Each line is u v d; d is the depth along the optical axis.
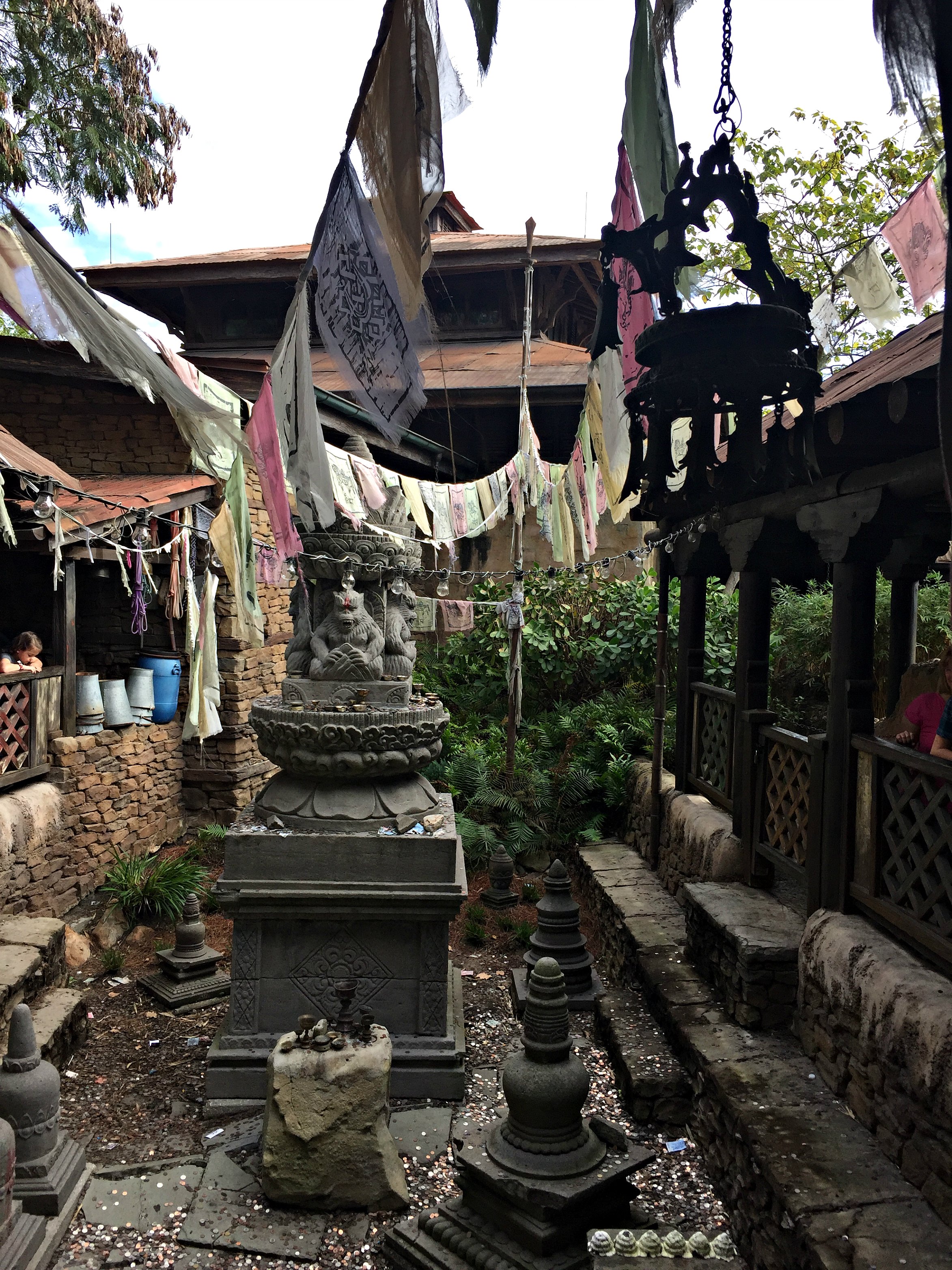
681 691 7.44
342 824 5.13
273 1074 4.04
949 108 1.58
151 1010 6.00
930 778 3.57
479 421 12.62
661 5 2.53
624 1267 2.95
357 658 5.64
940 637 9.73
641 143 3.05
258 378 9.01
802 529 4.86
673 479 5.82
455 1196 4.04
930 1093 3.12
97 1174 4.15
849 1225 2.98
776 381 2.51
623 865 7.63
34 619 8.72
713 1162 4.06
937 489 3.68
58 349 8.67
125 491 8.12
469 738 10.23
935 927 3.53
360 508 6.21
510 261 13.08
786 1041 4.42
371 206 3.15
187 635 9.59
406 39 2.88
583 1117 4.25
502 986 6.48
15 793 6.98
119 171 10.29
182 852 9.03
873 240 4.49
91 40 10.01
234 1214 3.89
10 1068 3.90
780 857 5.07
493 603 10.09
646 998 5.44
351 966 5.01
